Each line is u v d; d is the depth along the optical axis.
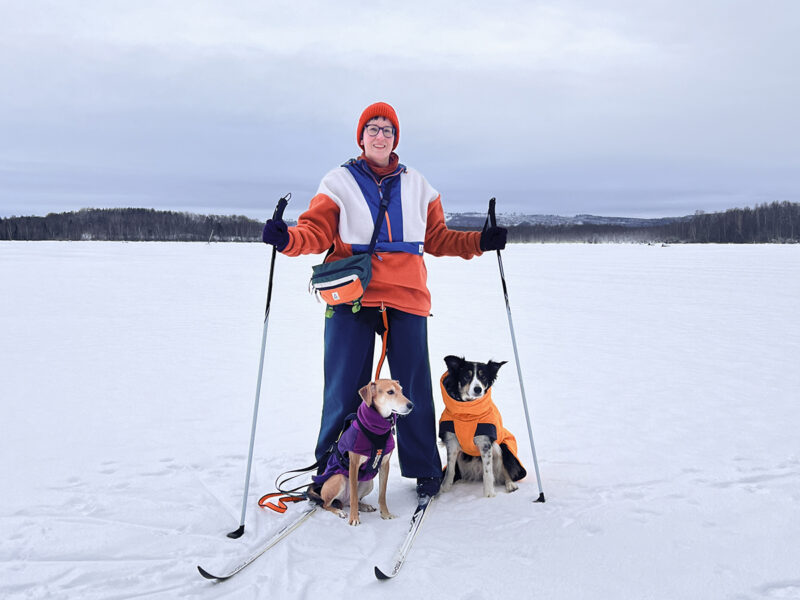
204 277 24.47
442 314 13.25
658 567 2.91
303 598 2.65
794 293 17.59
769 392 6.57
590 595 2.67
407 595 2.67
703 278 23.58
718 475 4.18
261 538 3.24
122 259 37.91
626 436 5.14
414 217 3.86
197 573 2.87
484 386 3.81
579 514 3.56
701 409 5.95
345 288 3.47
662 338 10.28
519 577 2.83
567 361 8.43
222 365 8.16
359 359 3.78
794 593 2.65
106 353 8.88
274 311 14.07
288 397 6.50
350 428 3.52
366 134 3.85
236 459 4.57
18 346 9.35
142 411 5.88
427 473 3.86
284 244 3.37
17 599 2.62
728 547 3.11
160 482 4.07
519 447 4.91
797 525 3.37
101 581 2.78
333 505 3.67
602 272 27.70
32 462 4.44
